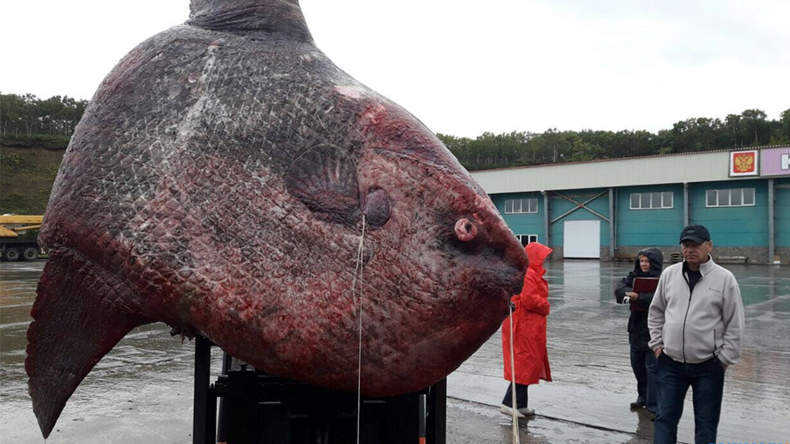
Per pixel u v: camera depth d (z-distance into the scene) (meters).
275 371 1.90
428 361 1.89
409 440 2.42
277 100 2.01
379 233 1.88
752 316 12.17
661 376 4.15
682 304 4.03
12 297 14.10
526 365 5.47
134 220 1.94
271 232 1.89
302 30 2.28
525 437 4.90
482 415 5.51
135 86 2.10
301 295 1.83
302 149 1.96
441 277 1.86
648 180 33.69
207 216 1.91
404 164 1.93
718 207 32.44
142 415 5.36
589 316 12.16
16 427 4.98
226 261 1.87
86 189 2.01
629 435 4.98
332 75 2.12
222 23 2.24
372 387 1.89
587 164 35.56
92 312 2.09
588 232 36.16
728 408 5.72
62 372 2.16
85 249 2.01
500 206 39.25
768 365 7.63
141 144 2.01
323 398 2.43
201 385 2.47
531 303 5.41
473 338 1.92
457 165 1.99
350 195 1.92
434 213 1.90
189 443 4.65
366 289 1.84
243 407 2.36
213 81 2.07
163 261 1.89
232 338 1.86
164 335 9.72
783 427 5.16
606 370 7.38
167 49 2.16
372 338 1.84
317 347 1.83
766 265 30.59
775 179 31.02
